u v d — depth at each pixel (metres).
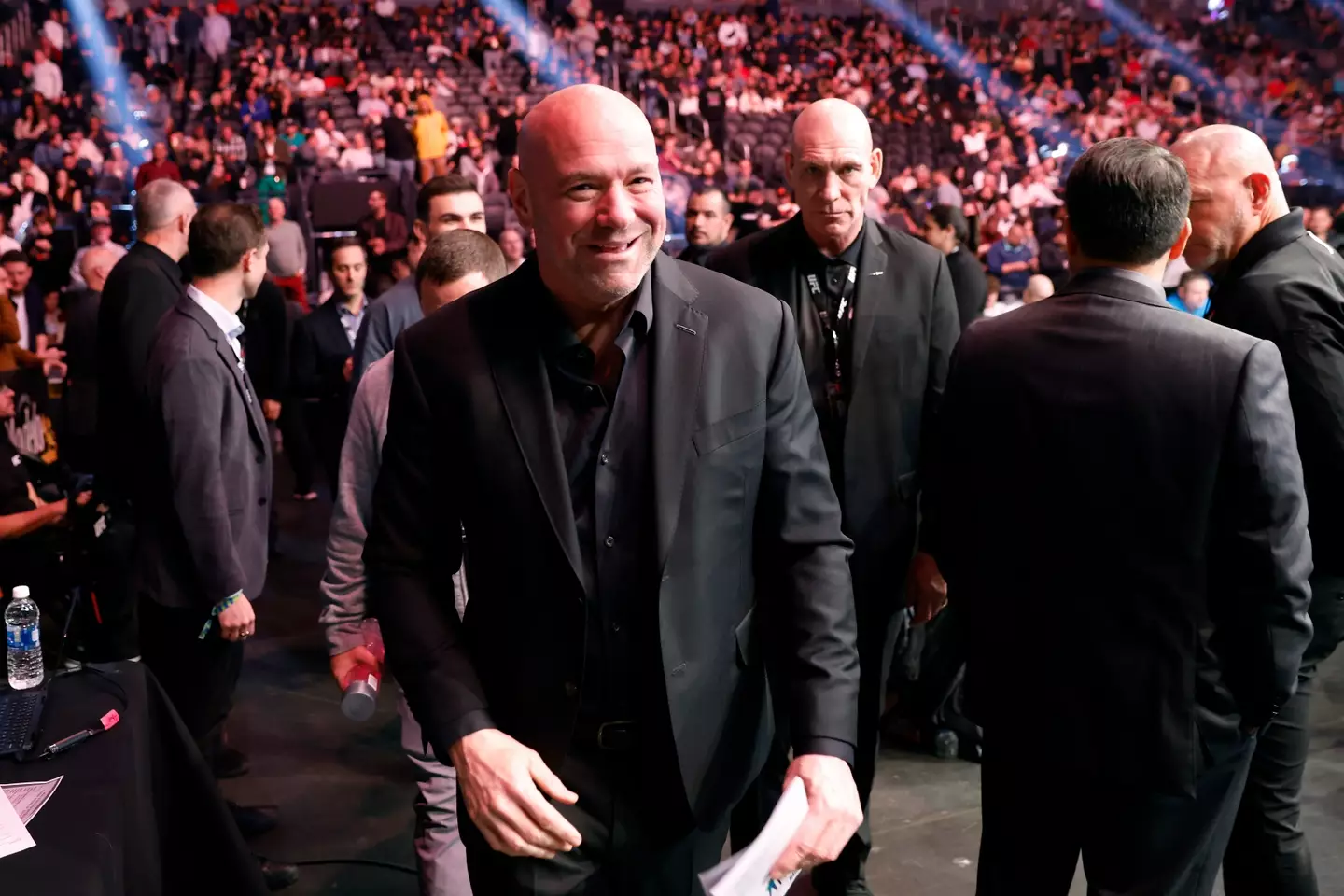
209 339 2.65
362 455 2.15
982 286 4.13
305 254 9.45
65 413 5.08
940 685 3.42
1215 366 1.56
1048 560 1.68
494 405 1.39
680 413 1.38
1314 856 2.80
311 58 16.94
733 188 13.25
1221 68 19.09
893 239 2.57
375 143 13.34
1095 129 17.08
